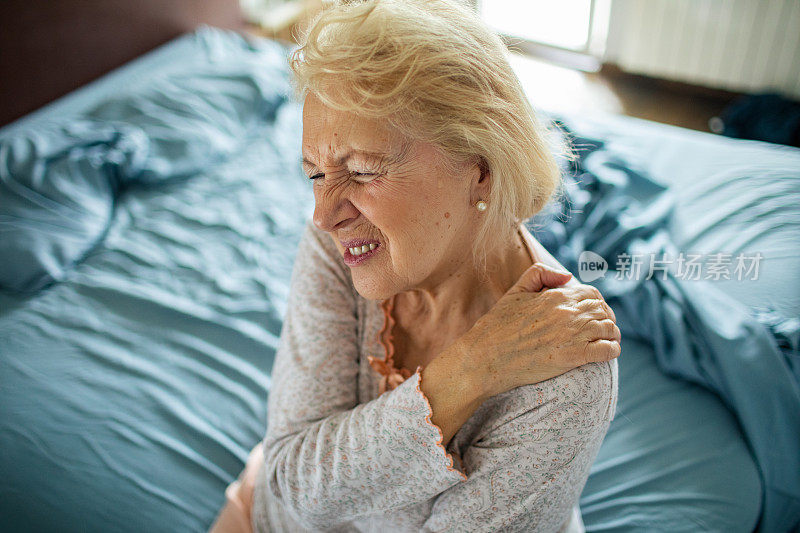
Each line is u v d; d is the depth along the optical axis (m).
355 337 0.85
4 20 2.44
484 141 0.63
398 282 0.69
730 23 3.42
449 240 0.68
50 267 1.88
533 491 0.70
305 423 0.81
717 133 3.41
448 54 0.60
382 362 0.82
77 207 2.02
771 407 1.33
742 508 1.25
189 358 1.64
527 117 0.67
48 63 2.66
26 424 1.48
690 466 1.32
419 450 0.69
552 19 4.16
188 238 2.03
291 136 2.51
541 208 0.74
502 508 0.71
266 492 1.02
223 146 2.38
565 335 0.65
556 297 0.68
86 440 1.45
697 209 1.88
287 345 0.86
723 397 1.43
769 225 1.74
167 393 1.55
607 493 1.30
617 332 0.67
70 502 1.34
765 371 1.35
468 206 0.68
